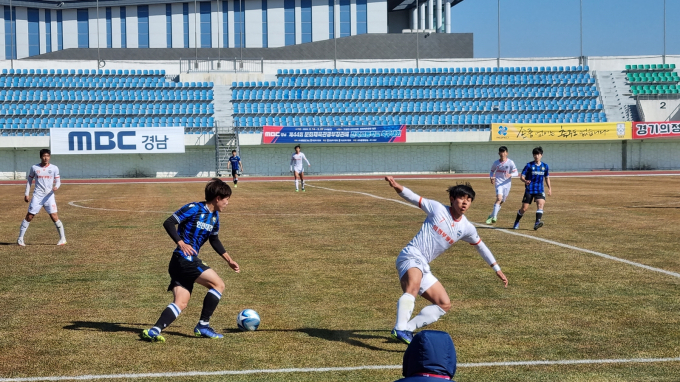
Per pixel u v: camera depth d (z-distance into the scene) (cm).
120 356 592
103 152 4500
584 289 863
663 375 539
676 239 1297
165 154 4706
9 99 4841
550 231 1443
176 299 648
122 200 2423
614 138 4744
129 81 5122
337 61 5491
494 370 554
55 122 4762
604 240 1297
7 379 528
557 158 4916
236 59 5309
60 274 984
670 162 4972
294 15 6175
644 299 805
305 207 2062
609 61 5456
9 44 6300
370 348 617
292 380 529
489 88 5247
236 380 529
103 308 776
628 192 2578
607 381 526
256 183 3678
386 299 817
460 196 628
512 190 2925
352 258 1115
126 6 6253
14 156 4591
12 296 838
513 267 1020
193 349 614
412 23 6956
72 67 5234
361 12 6144
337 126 4675
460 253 1152
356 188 3078
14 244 1298
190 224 647
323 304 793
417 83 5294
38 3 6209
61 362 574
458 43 5712
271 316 738
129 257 1135
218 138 4631
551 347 618
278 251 1192
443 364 260
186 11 6219
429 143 4875
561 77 5344
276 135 4628
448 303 640
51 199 1273
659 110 5162
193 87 5091
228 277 957
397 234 1420
